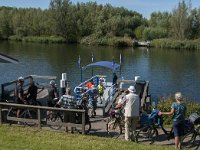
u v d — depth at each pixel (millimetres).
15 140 12422
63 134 13398
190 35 105375
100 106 18219
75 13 114375
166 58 75688
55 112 14422
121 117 14125
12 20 116188
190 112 17359
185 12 105500
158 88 46438
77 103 14891
